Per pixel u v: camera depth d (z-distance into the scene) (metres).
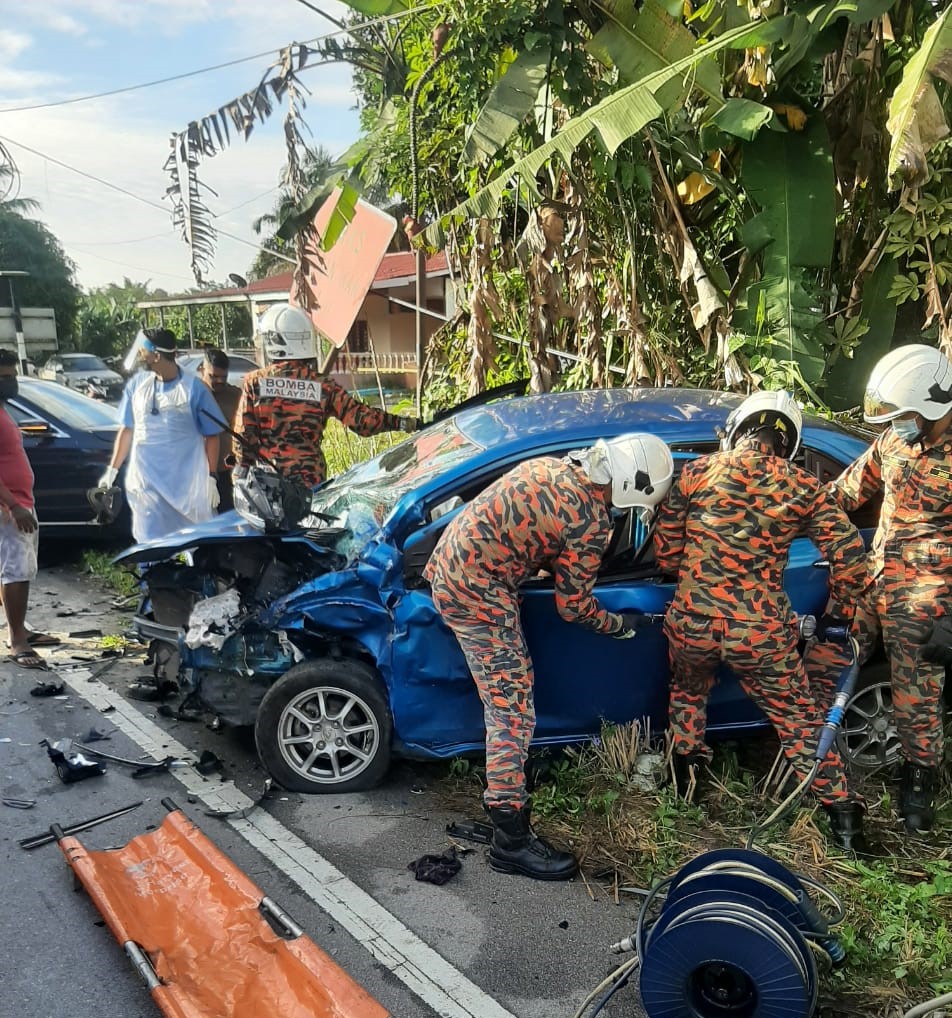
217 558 4.01
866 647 3.44
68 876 3.21
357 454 8.29
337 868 3.25
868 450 3.46
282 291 22.89
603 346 6.12
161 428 5.26
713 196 5.91
